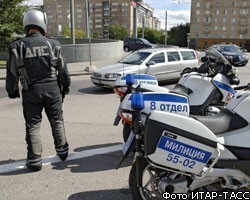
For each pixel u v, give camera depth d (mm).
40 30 4129
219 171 2924
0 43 19188
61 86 4348
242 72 16750
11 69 3986
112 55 23859
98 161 4574
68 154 4812
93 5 101812
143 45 34562
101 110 7844
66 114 7391
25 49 3947
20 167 4355
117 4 100562
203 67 5656
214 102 5230
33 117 4145
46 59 4047
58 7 87688
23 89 4043
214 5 105562
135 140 2904
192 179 2867
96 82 10867
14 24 19281
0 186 3812
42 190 3719
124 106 3479
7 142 5375
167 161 2670
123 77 5039
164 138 2625
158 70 11391
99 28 103188
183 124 2660
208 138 2695
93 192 3678
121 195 3617
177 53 12094
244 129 3094
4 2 18938
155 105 3357
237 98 3221
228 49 20859
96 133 5871
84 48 20969
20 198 3537
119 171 4246
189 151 2676
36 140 4172
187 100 3477
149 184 3184
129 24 101688
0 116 7234
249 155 3010
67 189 3744
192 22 107688
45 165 4418
